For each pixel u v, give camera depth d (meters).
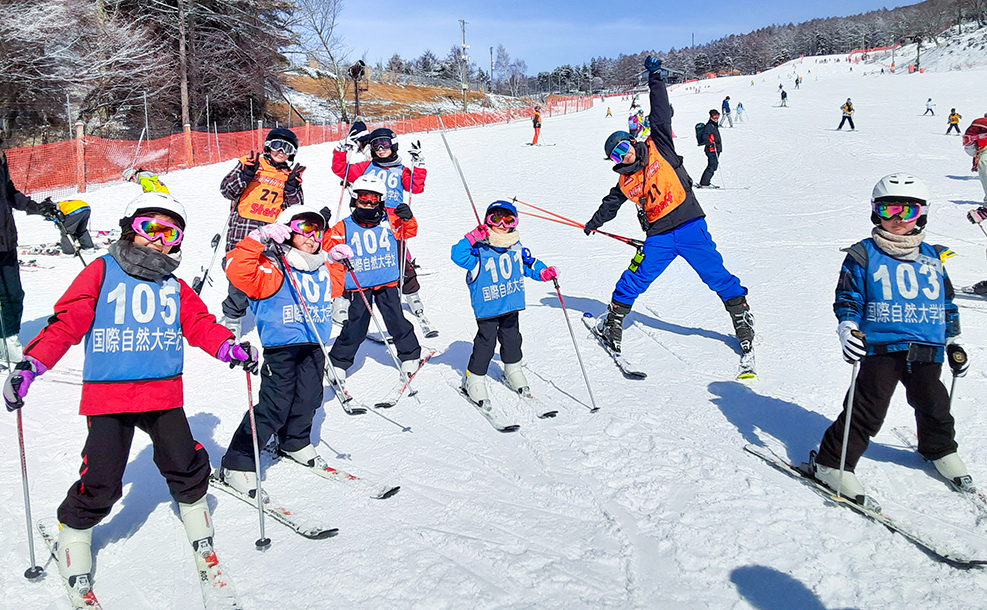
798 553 2.93
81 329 2.78
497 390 4.98
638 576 2.83
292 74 49.09
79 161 17.36
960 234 9.52
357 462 3.99
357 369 5.70
